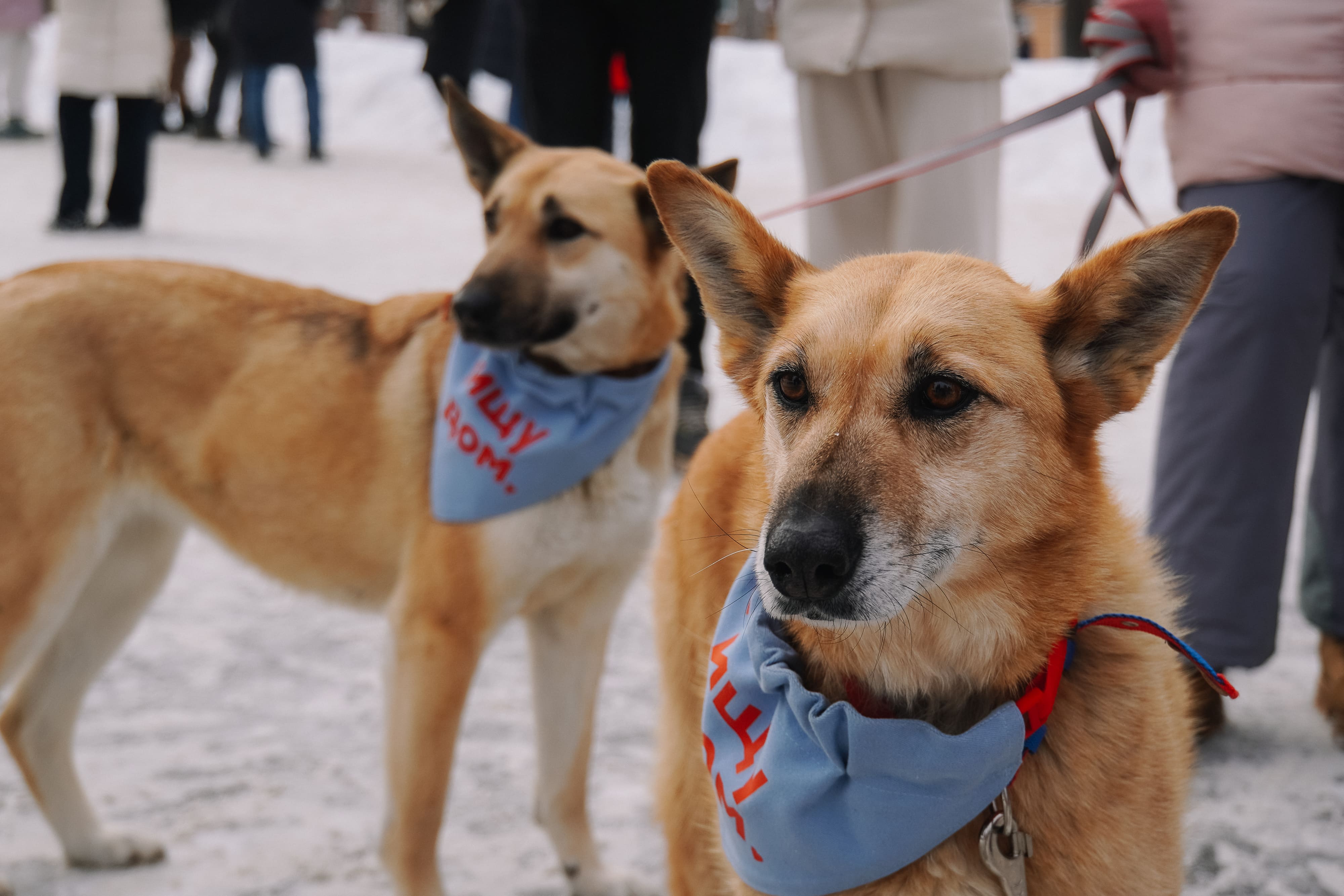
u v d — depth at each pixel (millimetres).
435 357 2994
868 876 1963
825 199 3346
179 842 2961
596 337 3061
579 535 2820
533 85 4949
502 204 3203
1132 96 3328
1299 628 4113
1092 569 2041
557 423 2779
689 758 2621
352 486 2963
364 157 17500
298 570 3078
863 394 1987
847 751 1957
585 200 3076
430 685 2701
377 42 22797
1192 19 3203
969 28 4129
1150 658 2074
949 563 1969
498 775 3332
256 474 3025
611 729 3609
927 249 4348
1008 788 1980
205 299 3078
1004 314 2018
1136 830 1964
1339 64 2984
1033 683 2020
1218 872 2727
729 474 2590
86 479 2877
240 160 16094
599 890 2844
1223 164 3105
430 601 2736
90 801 3014
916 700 2137
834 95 4445
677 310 3193
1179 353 3211
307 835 2998
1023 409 1971
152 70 10227
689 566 2682
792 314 2188
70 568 2852
